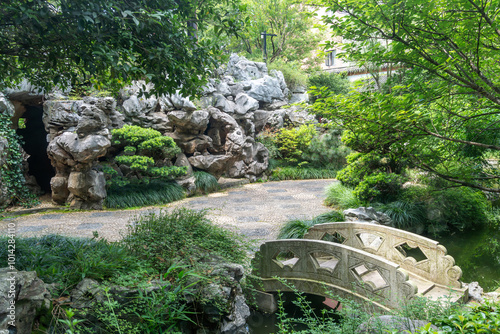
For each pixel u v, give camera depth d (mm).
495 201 10867
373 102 3395
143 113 12148
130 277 3018
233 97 15195
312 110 3758
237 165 14852
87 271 3105
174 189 11602
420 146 4180
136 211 9875
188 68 3637
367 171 10078
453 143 4242
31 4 2707
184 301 3141
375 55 3479
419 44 3223
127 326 2645
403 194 9688
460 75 3355
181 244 3885
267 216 9461
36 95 10438
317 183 14750
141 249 3705
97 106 9680
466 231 9109
